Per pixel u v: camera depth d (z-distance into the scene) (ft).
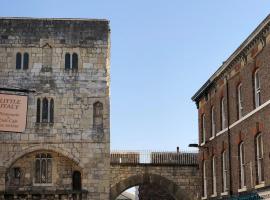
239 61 116.88
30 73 150.41
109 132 148.77
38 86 149.79
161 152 173.37
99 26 154.61
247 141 110.52
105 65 152.25
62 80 150.71
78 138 147.95
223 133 129.08
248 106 110.32
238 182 116.47
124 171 171.32
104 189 145.69
